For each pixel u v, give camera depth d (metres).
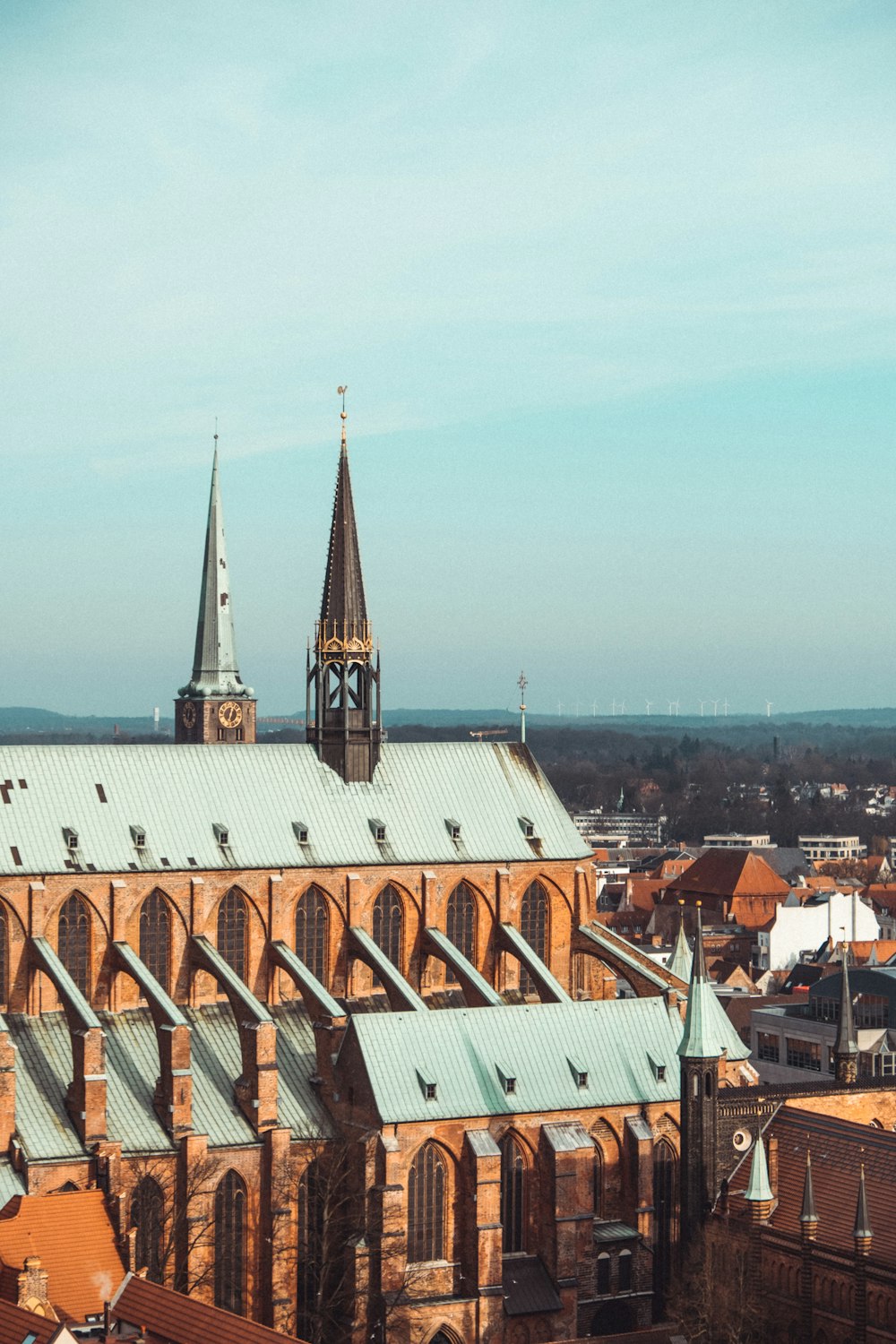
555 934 163.50
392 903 156.50
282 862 150.50
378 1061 133.50
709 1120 129.62
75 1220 116.88
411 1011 138.88
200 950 146.12
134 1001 144.38
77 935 143.38
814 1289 118.38
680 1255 132.88
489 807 163.12
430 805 160.75
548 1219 135.62
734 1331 119.56
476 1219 131.25
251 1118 134.88
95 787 148.00
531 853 161.50
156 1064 139.62
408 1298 128.88
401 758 162.88
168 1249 125.06
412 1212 132.25
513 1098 135.88
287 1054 144.38
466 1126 133.50
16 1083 132.62
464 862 158.00
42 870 140.50
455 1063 136.12
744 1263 124.38
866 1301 114.06
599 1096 138.88
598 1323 136.12
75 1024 129.38
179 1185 130.12
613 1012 145.00
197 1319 102.81
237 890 149.38
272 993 150.12
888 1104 140.75
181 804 150.50
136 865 144.75
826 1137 128.12
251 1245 133.62
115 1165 126.19
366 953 150.75
